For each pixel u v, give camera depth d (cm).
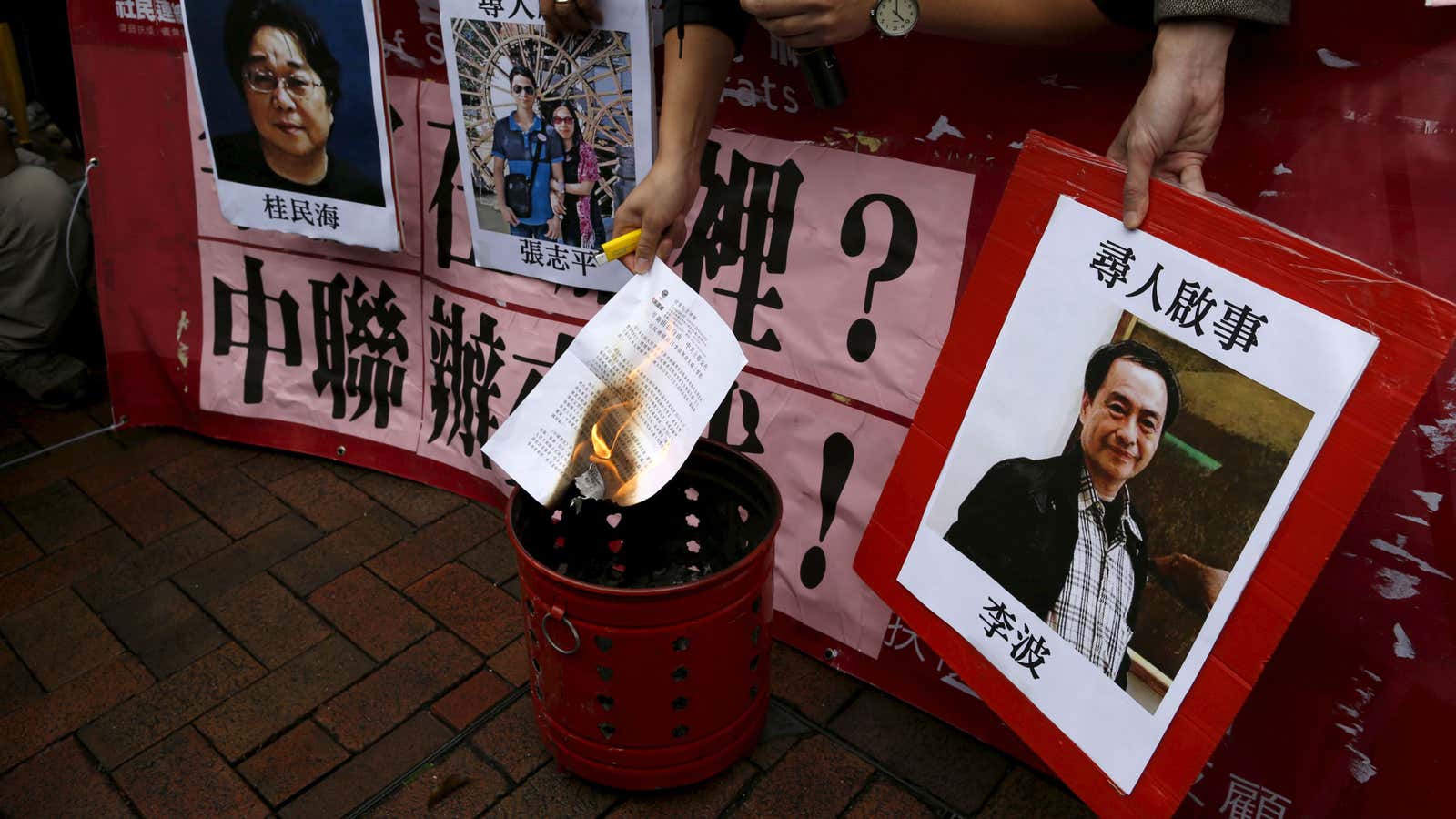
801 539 248
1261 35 156
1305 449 130
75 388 370
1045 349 158
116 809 218
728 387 170
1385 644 171
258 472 331
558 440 183
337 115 272
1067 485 158
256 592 277
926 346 214
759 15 160
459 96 249
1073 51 175
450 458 313
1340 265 124
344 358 324
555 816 214
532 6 225
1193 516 143
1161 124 140
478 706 241
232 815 216
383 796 219
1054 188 154
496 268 275
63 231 350
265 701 243
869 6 160
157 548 296
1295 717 184
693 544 238
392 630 264
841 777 222
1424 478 160
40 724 238
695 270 243
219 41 276
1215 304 136
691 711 203
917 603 185
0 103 549
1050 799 216
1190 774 146
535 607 199
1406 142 150
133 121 317
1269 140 161
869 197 212
